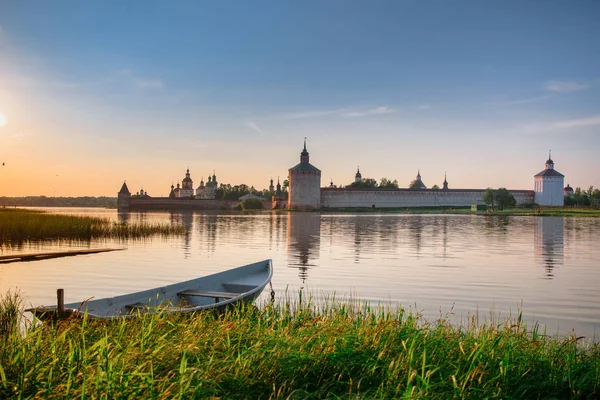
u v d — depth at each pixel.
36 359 7.12
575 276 20.95
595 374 7.62
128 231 44.12
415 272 22.03
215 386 6.86
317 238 42.41
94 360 7.31
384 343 8.43
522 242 38.06
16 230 38.34
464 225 63.75
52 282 19.97
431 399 6.65
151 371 6.58
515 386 7.47
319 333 8.61
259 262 18.25
